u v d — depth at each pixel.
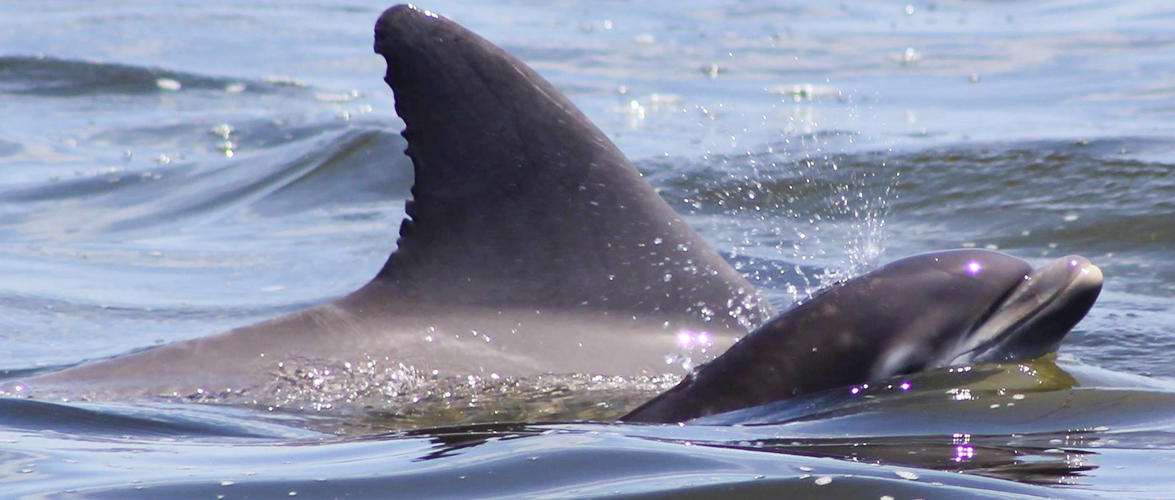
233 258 33.84
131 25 72.94
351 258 33.31
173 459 15.23
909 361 17.61
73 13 76.62
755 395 16.94
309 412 18.03
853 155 41.06
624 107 54.59
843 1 87.44
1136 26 72.38
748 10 83.12
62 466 14.87
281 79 60.81
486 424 16.67
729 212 36.41
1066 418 16.12
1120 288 27.97
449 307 20.25
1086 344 22.77
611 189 21.19
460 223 20.69
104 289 30.78
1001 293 18.20
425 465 14.31
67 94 56.97
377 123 50.03
